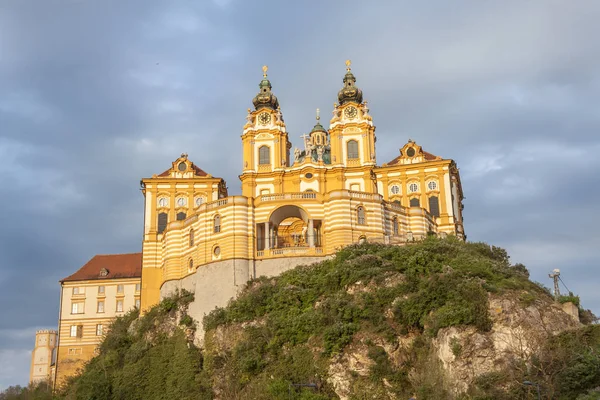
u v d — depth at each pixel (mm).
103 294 124688
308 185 116188
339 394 74750
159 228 114938
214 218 99312
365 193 99938
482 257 87000
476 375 69188
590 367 64250
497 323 72375
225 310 91562
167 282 103875
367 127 118750
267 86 125375
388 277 82438
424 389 70438
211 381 85750
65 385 108000
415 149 118438
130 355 96000
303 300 86375
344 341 76750
